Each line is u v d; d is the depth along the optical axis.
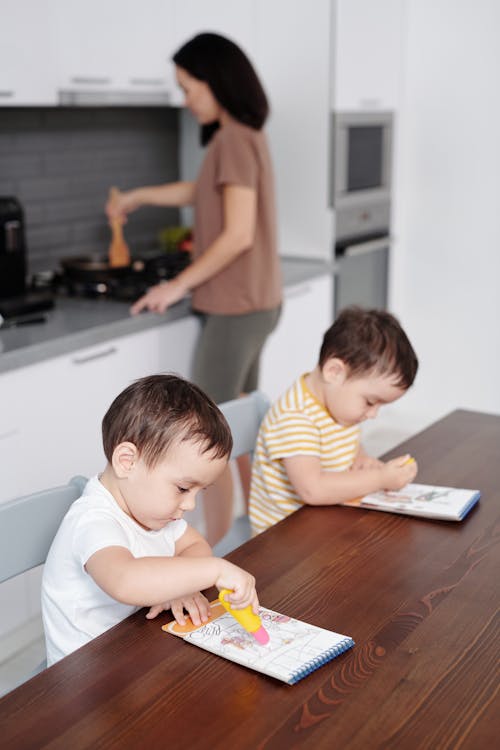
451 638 1.09
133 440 1.15
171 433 1.14
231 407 1.84
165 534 1.32
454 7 3.81
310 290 3.44
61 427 2.40
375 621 1.13
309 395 1.68
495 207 3.91
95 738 0.90
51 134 3.16
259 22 3.47
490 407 4.14
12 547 1.33
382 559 1.32
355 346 1.56
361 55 3.56
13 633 2.34
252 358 2.87
